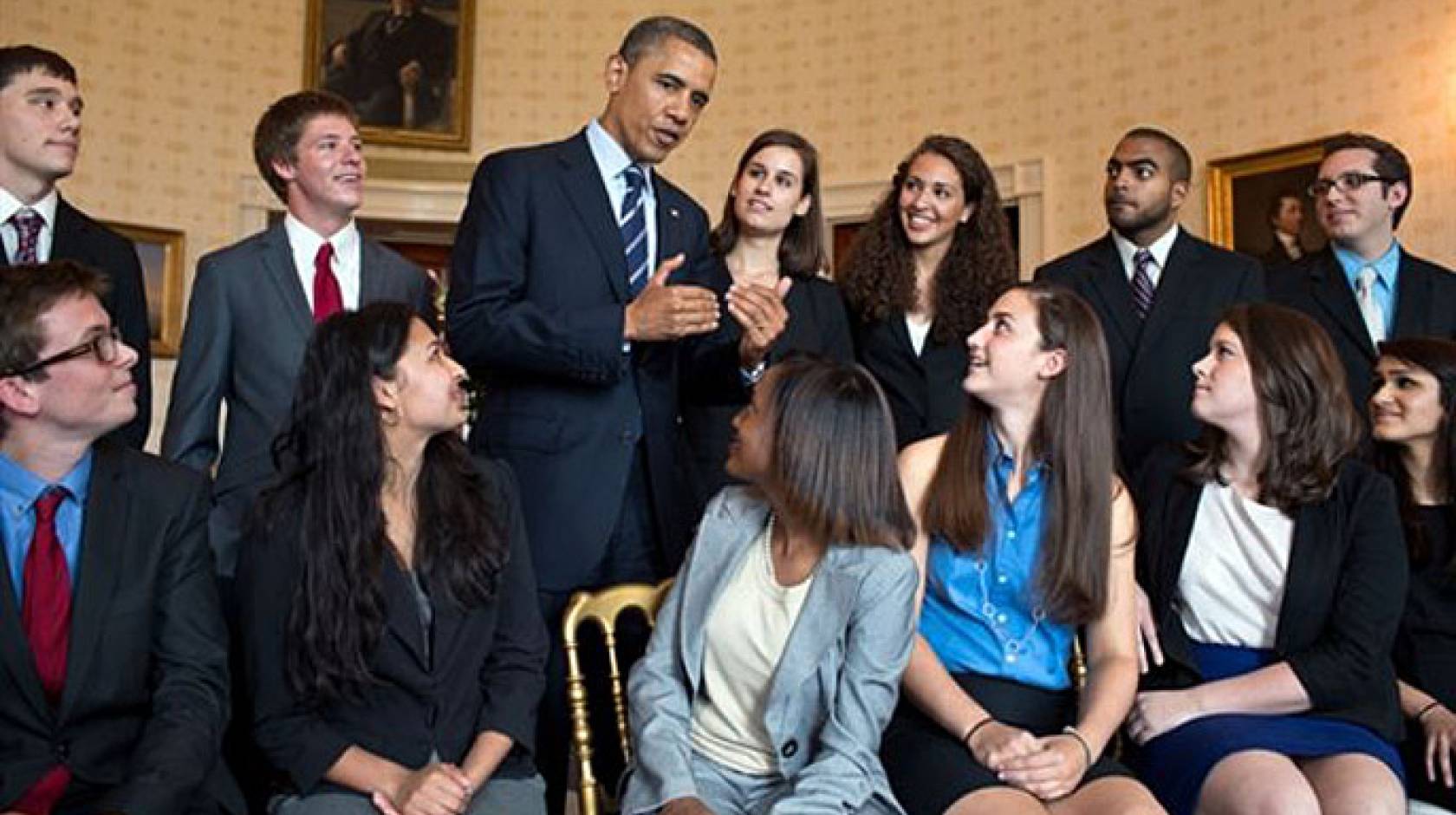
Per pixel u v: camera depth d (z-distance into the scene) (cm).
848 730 223
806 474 226
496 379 287
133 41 812
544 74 896
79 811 215
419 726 231
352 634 225
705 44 287
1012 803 219
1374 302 393
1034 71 762
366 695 229
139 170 809
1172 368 360
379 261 330
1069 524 250
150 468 231
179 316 816
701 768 230
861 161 826
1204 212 686
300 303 309
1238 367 270
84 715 215
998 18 780
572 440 277
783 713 225
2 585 211
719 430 333
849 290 361
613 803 265
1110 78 730
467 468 248
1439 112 599
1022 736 230
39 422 215
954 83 794
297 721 226
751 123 859
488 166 289
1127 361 369
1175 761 246
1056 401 253
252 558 233
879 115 821
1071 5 749
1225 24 683
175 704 220
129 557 222
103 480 224
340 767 222
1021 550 256
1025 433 258
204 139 833
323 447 231
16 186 322
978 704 249
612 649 254
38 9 780
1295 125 652
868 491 229
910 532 234
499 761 233
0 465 218
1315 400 267
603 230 285
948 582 258
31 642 213
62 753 212
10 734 210
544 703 282
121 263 338
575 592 275
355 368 232
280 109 320
